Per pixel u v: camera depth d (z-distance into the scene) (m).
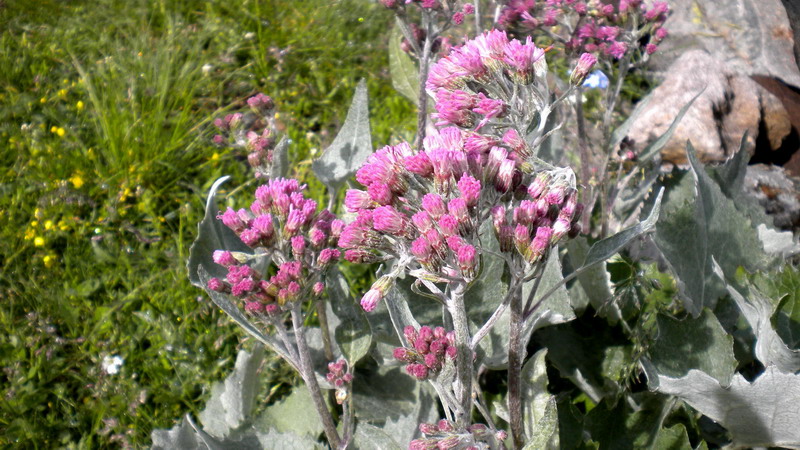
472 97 0.35
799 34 0.97
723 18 0.95
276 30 1.03
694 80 0.80
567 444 0.41
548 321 0.43
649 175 0.63
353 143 0.48
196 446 0.42
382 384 0.50
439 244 0.30
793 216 0.73
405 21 0.50
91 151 0.77
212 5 1.06
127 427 0.54
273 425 0.46
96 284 0.65
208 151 0.81
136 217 0.73
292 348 0.38
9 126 0.82
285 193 0.39
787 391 0.37
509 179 0.33
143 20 1.01
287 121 0.88
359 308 0.41
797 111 0.86
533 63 0.35
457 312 0.32
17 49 0.95
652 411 0.42
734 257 0.49
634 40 0.57
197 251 0.41
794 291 0.44
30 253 0.67
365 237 0.33
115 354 0.58
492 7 0.86
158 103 0.82
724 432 0.45
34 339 0.59
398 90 0.59
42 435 0.54
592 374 0.47
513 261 0.32
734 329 0.47
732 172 0.56
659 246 0.47
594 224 0.64
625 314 0.48
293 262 0.37
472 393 0.36
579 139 0.58
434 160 0.31
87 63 0.95
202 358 0.58
